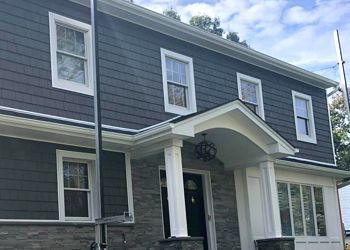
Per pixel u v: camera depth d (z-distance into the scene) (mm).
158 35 13570
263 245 13375
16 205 9711
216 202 13844
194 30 14172
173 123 10742
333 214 17969
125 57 12562
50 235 10031
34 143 10250
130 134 11969
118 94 12133
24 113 10117
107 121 11719
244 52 15852
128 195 11555
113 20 12523
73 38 11680
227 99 15109
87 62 11773
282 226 15711
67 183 10758
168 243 10547
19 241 9562
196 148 12875
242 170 14711
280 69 17312
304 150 17562
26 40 10695
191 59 14320
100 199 8484
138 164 12031
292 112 17594
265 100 16594
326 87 19609
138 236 11586
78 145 10930
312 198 17250
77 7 11836
